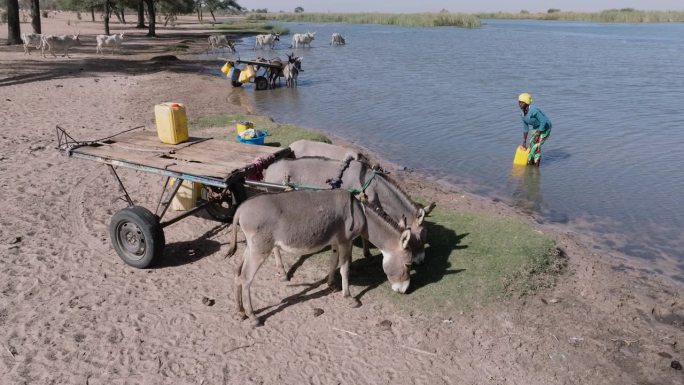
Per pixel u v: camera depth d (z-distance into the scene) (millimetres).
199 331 6113
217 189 8391
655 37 58000
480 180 12023
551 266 7684
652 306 7051
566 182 11898
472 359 5820
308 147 8516
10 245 7785
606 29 77188
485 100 20766
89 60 29250
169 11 60125
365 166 7469
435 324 6320
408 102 20453
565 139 15234
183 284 7039
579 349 6082
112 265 7434
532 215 10094
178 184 7387
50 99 18016
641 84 24594
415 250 6934
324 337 6082
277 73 24438
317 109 19141
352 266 7609
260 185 7102
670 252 8688
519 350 5992
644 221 9875
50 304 6488
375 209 6508
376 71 29562
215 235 8430
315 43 49969
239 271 6203
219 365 5602
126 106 17594
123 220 7094
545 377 5637
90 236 8219
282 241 6012
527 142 14977
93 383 5293
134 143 8086
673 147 14336
